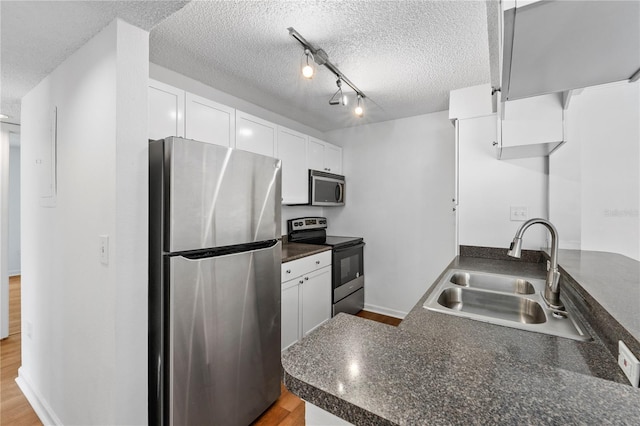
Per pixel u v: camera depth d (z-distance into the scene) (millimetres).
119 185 1188
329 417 597
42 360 1769
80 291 1405
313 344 664
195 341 1347
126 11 1158
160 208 1309
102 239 1251
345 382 523
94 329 1302
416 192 3158
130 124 1223
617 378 678
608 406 449
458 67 2033
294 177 2799
